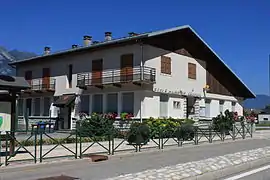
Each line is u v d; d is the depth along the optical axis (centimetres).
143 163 1284
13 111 1238
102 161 1341
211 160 1214
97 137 1975
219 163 1141
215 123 2523
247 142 2250
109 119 2517
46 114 3359
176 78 2855
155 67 2647
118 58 2703
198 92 3111
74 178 983
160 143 1855
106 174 1048
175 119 2644
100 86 2786
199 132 2198
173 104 2825
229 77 3600
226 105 3562
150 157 1466
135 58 2592
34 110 3494
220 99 3447
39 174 1050
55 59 3272
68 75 3150
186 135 1939
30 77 3541
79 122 2592
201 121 3116
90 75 2903
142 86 2558
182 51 2947
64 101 3022
